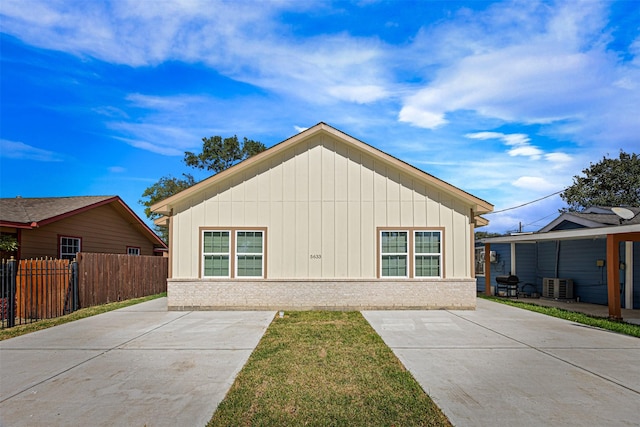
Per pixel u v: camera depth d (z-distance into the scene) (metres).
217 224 12.15
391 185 12.30
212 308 11.89
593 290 14.55
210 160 37.50
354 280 11.95
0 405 4.71
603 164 34.91
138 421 4.26
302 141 12.34
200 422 4.23
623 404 4.71
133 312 11.73
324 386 5.31
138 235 21.98
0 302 9.93
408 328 9.16
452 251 12.13
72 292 12.12
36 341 7.99
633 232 10.36
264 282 11.93
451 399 4.87
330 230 12.16
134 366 6.24
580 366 6.24
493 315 11.08
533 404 4.71
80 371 6.00
